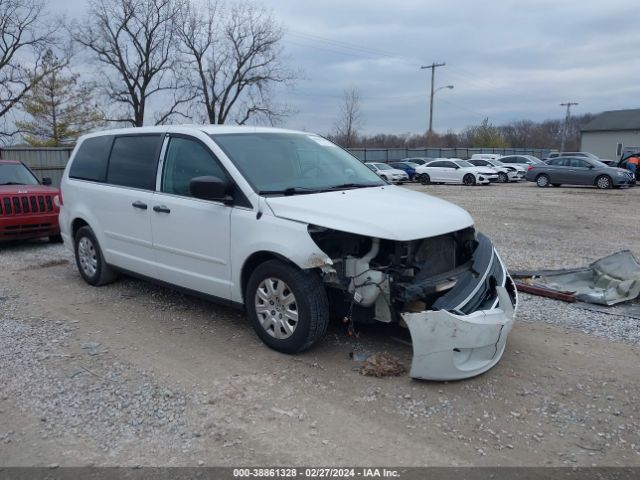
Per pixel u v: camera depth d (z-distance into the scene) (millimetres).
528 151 58625
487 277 4340
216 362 4473
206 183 4566
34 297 6410
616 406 3766
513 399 3848
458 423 3541
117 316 5652
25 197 9609
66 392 3982
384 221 4102
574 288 6527
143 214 5602
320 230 4203
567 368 4348
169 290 6566
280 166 5055
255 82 43250
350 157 5953
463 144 75188
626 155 32594
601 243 10305
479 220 13859
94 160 6590
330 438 3375
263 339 4695
